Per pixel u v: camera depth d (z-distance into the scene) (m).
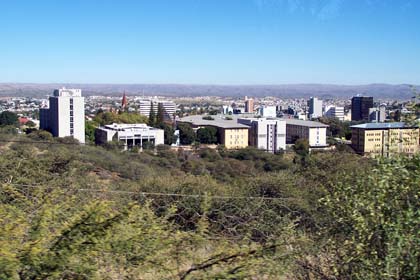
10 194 4.64
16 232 3.69
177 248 4.02
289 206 8.43
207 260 3.88
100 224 3.71
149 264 3.89
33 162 13.41
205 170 17.52
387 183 4.51
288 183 12.16
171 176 13.59
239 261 3.87
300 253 4.61
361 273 4.50
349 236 4.80
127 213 3.85
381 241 4.48
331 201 5.14
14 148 16.25
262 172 15.01
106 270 3.85
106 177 15.96
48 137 26.27
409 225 4.24
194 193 11.98
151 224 4.01
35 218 3.97
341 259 4.78
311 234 5.37
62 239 3.65
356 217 4.57
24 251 3.48
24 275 3.58
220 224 5.30
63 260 3.58
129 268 3.88
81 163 16.28
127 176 16.84
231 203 8.01
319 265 4.94
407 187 4.51
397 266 4.19
